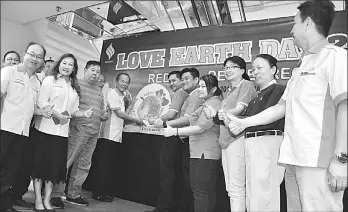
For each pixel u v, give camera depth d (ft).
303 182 3.90
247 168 5.58
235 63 7.29
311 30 4.23
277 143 5.39
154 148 11.07
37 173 7.72
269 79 6.37
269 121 5.09
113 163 11.68
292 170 4.60
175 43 11.37
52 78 8.38
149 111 11.42
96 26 12.13
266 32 9.83
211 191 7.04
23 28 12.23
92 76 9.95
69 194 9.71
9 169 7.22
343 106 3.57
